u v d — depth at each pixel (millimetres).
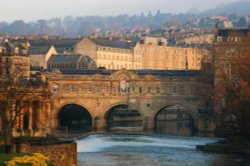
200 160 199625
